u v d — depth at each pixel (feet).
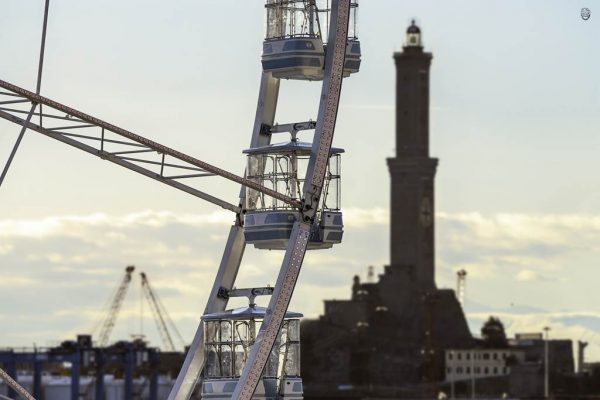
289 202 403.54
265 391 413.18
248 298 415.85
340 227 414.82
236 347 412.77
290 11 415.64
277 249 419.95
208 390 414.00
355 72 413.39
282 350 414.82
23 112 393.91
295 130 417.08
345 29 407.64
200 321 420.36
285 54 414.21
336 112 407.23
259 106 420.36
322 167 406.00
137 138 394.52
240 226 416.26
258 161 418.72
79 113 393.09
